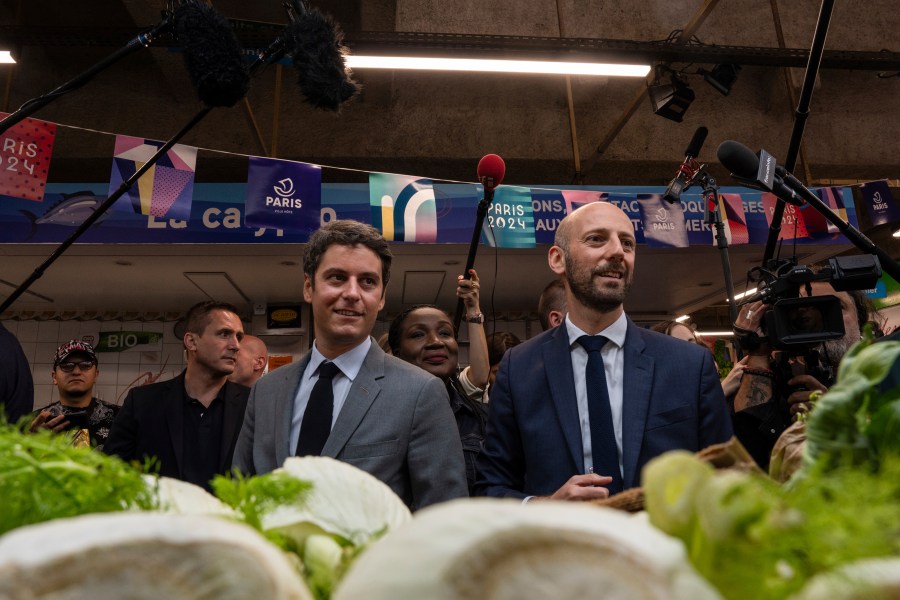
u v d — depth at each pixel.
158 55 5.55
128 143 3.16
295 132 6.29
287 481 0.39
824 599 0.22
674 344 1.54
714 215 2.04
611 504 0.43
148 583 0.19
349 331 1.41
